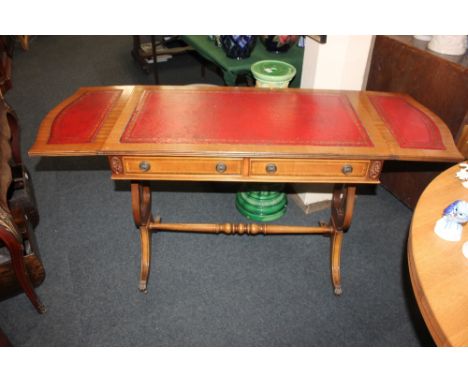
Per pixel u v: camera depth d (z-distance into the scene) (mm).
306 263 2096
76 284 1936
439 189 1174
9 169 1739
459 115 1865
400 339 1710
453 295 863
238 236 2262
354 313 1827
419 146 1369
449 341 770
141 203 1859
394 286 1964
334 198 1950
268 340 1699
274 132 1433
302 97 1696
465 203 1014
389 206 2494
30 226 2020
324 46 1910
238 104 1623
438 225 1023
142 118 1498
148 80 4121
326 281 1994
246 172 1440
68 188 2627
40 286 1914
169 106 1591
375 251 2166
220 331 1734
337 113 1569
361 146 1363
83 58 4695
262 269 2055
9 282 1762
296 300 1889
